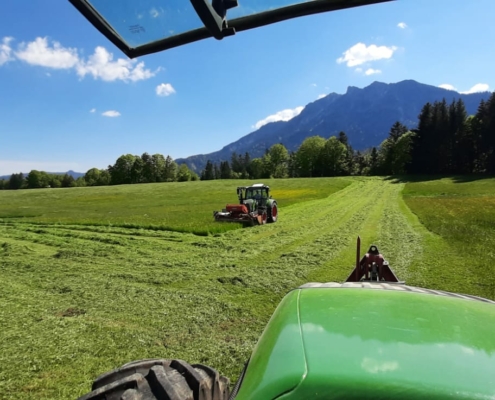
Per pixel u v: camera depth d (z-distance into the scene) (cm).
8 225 1842
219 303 617
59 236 1422
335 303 176
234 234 1438
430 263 862
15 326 514
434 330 143
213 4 90
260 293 676
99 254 1031
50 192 5969
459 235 1227
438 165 7544
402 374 115
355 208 2428
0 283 739
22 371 395
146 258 986
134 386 182
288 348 139
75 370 400
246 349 448
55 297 654
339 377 116
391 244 1112
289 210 2464
